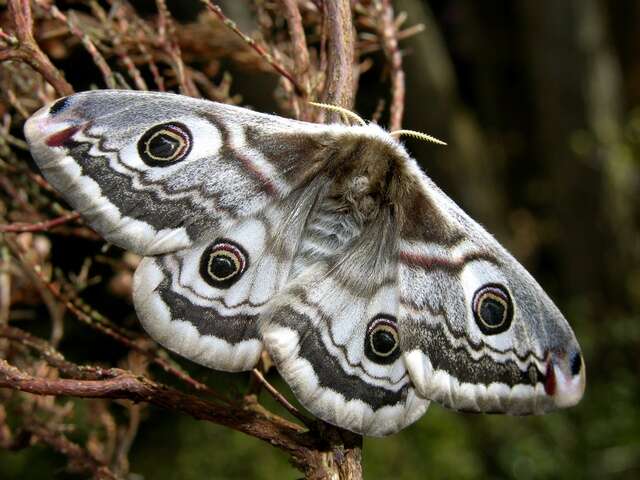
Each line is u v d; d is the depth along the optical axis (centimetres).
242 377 28
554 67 51
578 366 20
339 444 19
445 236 20
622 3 55
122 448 24
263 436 19
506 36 56
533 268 59
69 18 23
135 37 23
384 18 23
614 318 53
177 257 20
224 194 20
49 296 24
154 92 20
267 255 20
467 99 61
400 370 20
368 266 20
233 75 28
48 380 19
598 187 53
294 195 20
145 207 20
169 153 20
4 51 20
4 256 24
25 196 24
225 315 20
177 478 47
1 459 46
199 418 19
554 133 53
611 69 52
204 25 25
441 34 57
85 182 19
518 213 61
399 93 23
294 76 21
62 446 23
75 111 19
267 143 20
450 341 20
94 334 42
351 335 20
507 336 20
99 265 32
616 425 48
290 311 20
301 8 24
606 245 54
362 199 20
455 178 52
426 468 47
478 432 50
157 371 28
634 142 54
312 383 20
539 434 49
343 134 21
